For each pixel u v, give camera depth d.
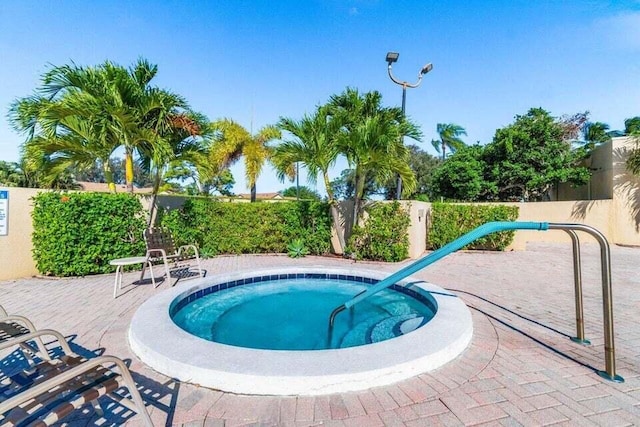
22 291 5.86
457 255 10.84
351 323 4.98
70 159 8.44
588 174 17.27
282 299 6.25
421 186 29.62
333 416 2.24
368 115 9.68
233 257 10.23
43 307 4.86
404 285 6.04
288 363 2.67
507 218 11.52
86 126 7.99
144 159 9.62
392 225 9.36
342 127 9.52
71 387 1.72
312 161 9.23
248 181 17.84
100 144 8.13
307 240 10.77
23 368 2.94
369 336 4.47
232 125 17.52
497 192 20.25
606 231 15.17
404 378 2.71
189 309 5.44
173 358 2.77
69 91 7.66
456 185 20.94
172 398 2.46
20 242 7.06
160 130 8.45
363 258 9.71
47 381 1.51
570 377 2.78
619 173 14.92
